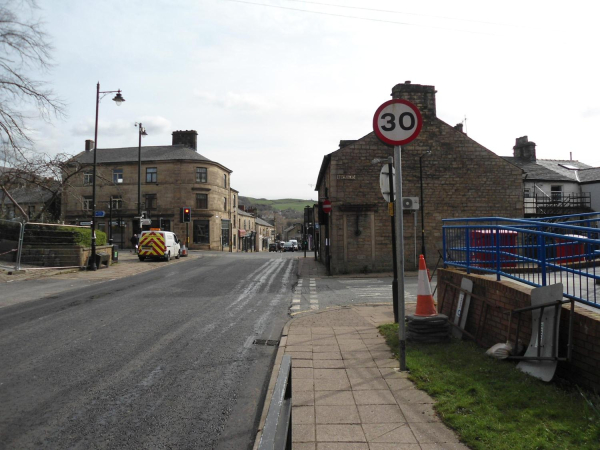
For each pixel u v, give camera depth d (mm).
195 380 5047
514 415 3650
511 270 6016
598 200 31859
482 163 20641
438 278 7590
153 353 6152
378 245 19969
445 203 20375
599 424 3311
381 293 12523
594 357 4035
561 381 4387
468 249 6699
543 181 32281
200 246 46188
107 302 10633
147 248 25656
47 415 4090
